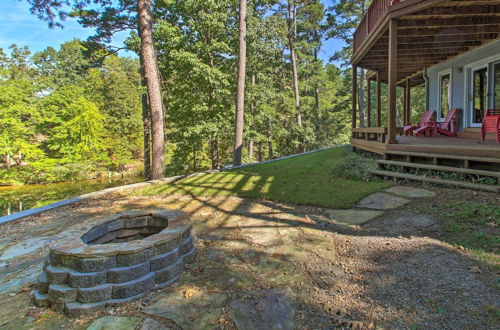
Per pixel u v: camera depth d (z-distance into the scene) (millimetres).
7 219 4598
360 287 2277
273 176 7129
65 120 22141
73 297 2170
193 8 12758
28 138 21344
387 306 2006
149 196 6164
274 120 19219
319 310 2020
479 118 7832
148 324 1949
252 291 2303
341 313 1964
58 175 20750
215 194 5938
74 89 23078
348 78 25516
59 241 2492
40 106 21719
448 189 4691
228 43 13867
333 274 2508
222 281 2477
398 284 2266
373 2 7000
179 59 12281
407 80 12641
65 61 31406
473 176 4723
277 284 2395
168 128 20047
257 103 15789
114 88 25812
